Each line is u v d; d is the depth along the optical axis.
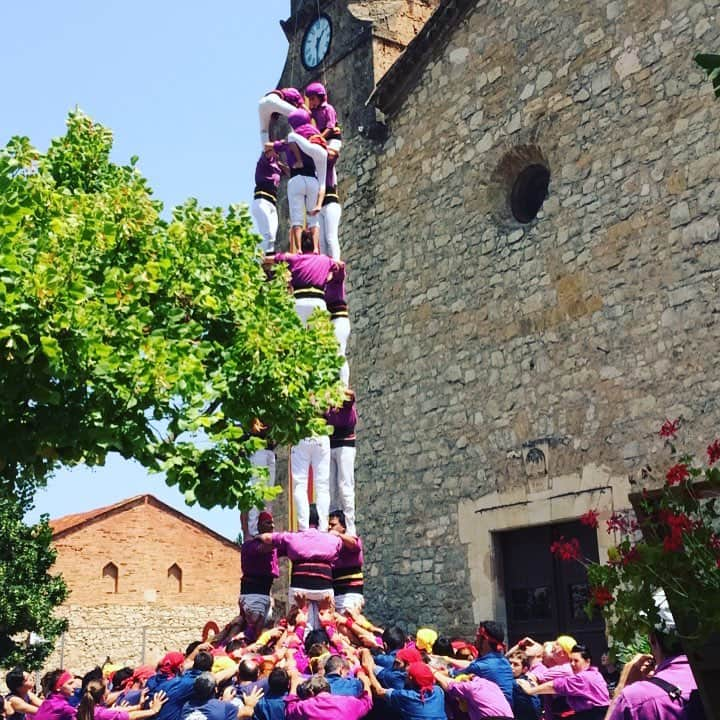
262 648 9.09
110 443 6.66
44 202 7.26
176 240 8.02
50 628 21.73
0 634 21.41
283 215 17.89
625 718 4.64
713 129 11.55
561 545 5.30
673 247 11.77
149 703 7.93
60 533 32.88
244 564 9.89
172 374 6.77
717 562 4.17
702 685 4.17
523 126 13.88
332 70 17.50
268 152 11.32
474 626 13.40
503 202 14.24
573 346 12.72
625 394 12.00
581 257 12.79
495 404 13.60
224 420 7.88
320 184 11.11
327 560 9.59
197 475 7.18
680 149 11.87
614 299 12.31
